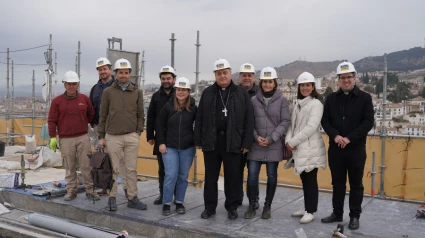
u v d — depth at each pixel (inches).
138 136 229.9
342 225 182.9
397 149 281.7
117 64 221.9
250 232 185.6
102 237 196.7
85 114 246.8
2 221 237.8
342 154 188.2
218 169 209.3
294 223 199.8
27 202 255.9
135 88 228.7
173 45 346.6
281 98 200.8
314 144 193.8
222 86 200.7
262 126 200.7
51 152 405.7
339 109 188.5
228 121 196.5
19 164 395.9
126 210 224.8
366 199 248.1
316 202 199.5
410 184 278.1
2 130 627.8
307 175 199.0
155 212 221.0
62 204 238.2
